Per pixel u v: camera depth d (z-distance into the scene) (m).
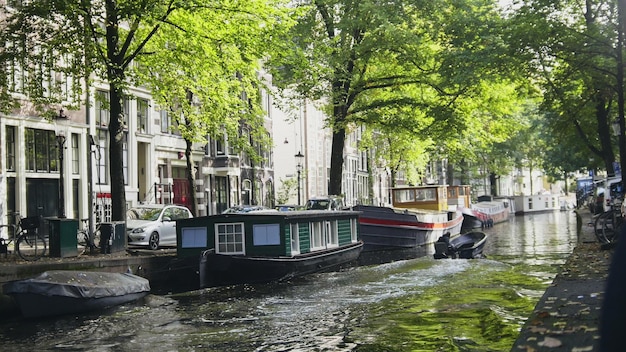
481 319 11.43
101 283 14.14
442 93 26.94
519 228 45.72
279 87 25.53
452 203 45.25
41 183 25.62
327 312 13.04
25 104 24.66
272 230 18.78
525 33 21.38
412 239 30.97
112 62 18.45
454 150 31.00
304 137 52.06
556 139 32.91
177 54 19.62
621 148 19.98
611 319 1.92
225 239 18.80
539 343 5.24
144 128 33.25
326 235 22.17
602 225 18.53
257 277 17.95
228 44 19.36
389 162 44.44
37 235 16.33
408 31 24.52
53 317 13.22
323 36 26.55
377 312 12.73
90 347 10.39
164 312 13.59
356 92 27.73
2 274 13.54
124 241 18.78
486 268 19.84
